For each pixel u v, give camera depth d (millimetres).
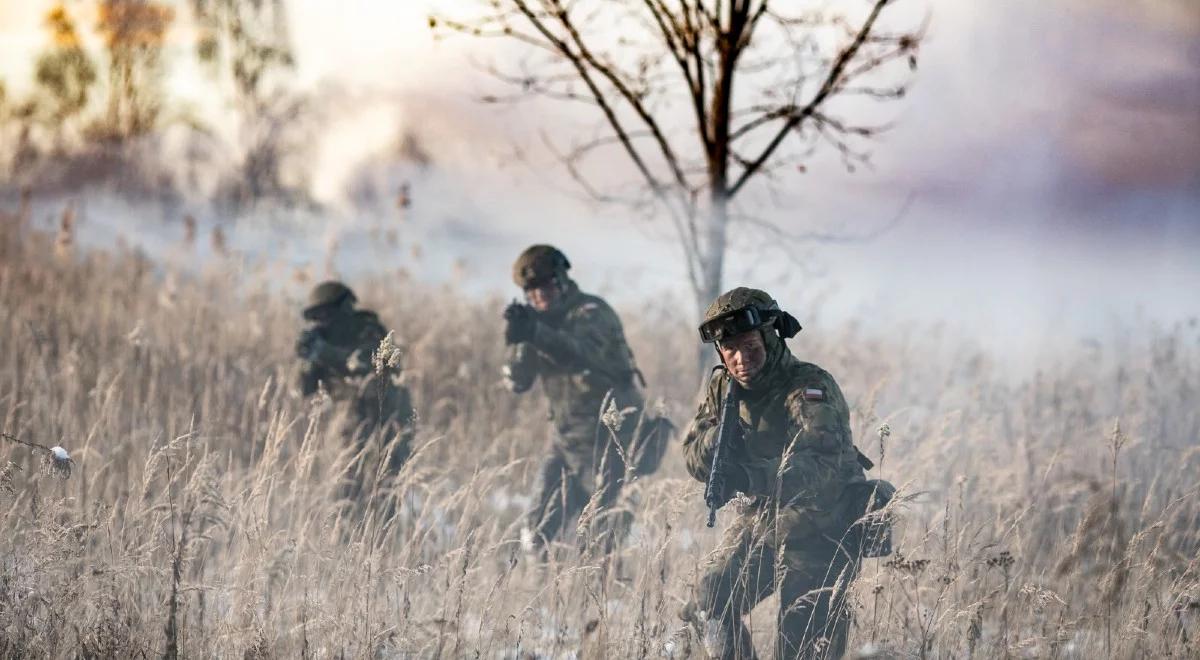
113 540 9969
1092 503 11000
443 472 11883
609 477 12891
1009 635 9445
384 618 9305
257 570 9273
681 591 9562
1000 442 14539
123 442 13102
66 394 14289
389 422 12531
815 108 15328
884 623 9562
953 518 11680
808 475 8688
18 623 8914
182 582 9109
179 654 8836
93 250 28562
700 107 15398
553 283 13219
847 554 8930
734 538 9211
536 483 13250
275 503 11391
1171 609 9438
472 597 9758
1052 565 10758
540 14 15039
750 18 15273
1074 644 9578
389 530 10523
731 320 8891
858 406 12750
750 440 9227
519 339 12758
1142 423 15312
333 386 13828
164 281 24438
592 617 9875
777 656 9039
